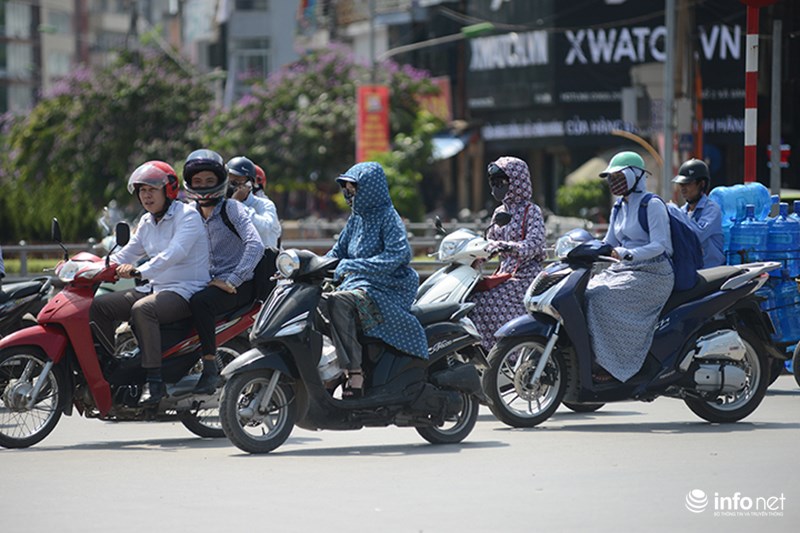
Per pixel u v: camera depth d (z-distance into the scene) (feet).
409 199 317.83
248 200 96.58
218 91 519.60
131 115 380.58
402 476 69.62
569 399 87.45
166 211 82.89
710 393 87.45
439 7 418.31
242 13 508.94
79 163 376.27
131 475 70.59
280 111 375.25
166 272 81.97
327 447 82.23
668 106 221.05
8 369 83.51
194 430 87.25
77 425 95.35
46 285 94.12
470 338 82.23
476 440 83.10
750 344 89.25
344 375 79.46
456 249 90.53
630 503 61.98
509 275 93.45
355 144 369.09
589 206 318.65
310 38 492.54
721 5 336.08
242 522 58.29
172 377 82.23
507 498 63.31
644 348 86.63
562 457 75.25
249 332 84.64
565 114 352.08
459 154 424.05
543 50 355.36
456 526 57.31
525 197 95.50
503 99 375.45
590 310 86.53
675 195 227.61
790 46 217.15
